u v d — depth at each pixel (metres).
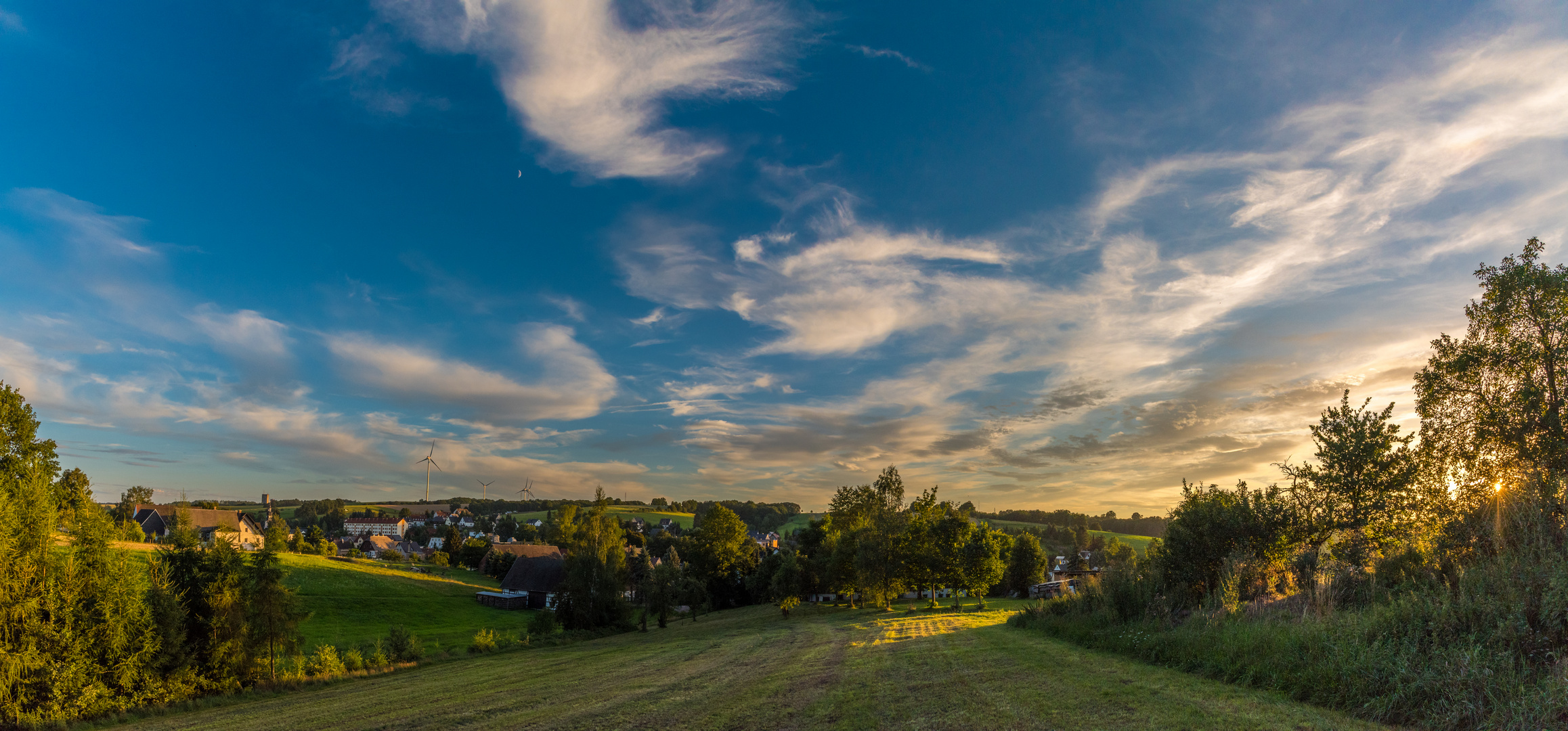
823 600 95.56
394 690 24.14
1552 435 24.83
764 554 115.31
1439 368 29.03
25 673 21.31
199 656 26.53
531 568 88.19
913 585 62.56
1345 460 26.11
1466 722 9.02
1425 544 20.19
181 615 25.84
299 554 98.94
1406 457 26.02
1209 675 14.03
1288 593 21.44
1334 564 21.80
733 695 15.91
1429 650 10.91
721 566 92.75
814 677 18.19
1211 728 9.54
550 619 49.44
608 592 52.75
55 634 22.20
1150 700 11.84
